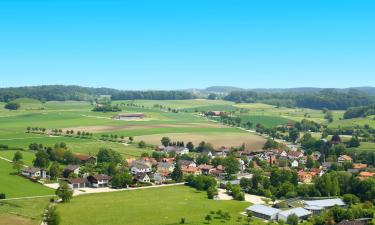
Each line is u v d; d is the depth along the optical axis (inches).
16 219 7736.2
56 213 7623.0
